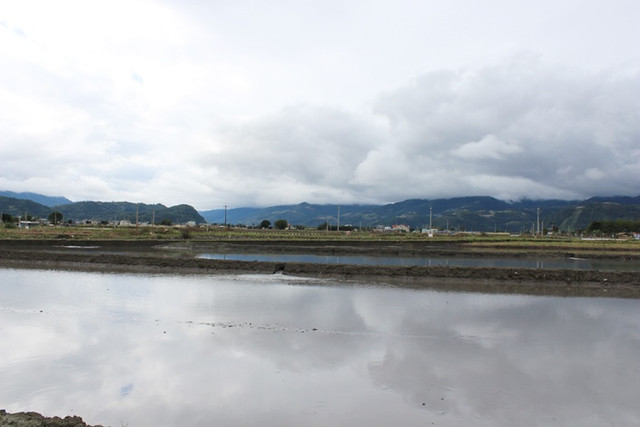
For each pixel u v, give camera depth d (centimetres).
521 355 1271
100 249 4984
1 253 3547
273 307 1880
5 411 851
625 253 5612
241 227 13438
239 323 1595
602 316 1816
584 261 4756
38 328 1480
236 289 2333
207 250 5306
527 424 867
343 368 1147
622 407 947
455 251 5566
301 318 1684
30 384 1019
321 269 2916
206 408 908
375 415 891
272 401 945
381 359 1220
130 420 858
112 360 1179
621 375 1127
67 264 3331
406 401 957
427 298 2147
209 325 1559
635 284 2569
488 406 941
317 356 1237
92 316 1666
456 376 1103
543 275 2659
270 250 5450
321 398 964
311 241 6525
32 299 1984
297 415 884
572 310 1928
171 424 843
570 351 1317
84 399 944
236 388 1007
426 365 1177
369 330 1522
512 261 4622
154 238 6303
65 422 784
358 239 7381
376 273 2811
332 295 2188
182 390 994
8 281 2530
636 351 1327
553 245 6881
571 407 944
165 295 2127
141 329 1490
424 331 1518
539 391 1020
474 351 1302
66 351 1246
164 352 1251
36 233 6612
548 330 1559
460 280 2688
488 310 1889
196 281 2598
